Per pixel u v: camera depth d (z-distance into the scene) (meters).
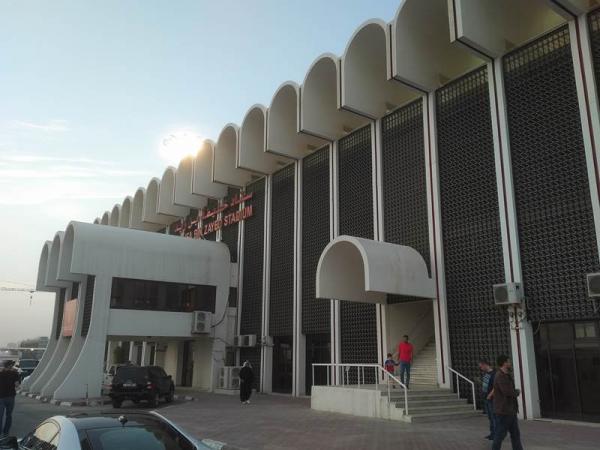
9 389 11.49
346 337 19.14
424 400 13.80
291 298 22.36
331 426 12.11
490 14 15.05
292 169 23.86
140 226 36.47
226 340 25.23
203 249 25.53
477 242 15.14
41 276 33.12
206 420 13.73
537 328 13.51
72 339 23.39
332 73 20.59
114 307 22.66
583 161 12.95
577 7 13.24
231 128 25.64
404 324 17.77
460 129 16.22
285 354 22.66
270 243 24.31
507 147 14.58
